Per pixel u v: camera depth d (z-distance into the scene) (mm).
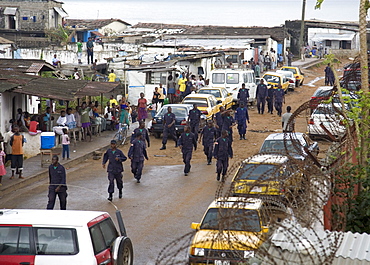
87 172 43781
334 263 14570
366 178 21391
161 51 102562
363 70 22469
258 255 14133
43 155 48125
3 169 37469
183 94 77188
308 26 149000
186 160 42281
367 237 15844
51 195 31203
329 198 17312
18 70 57500
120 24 155250
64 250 19688
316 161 22938
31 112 61281
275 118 68938
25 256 19688
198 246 20688
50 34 121125
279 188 15992
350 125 24359
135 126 65562
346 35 146750
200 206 33656
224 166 39625
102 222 21203
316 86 101625
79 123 54125
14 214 20953
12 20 128375
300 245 14578
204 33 120562
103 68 98500
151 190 38000
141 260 24531
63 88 53000
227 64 104750
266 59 118188
